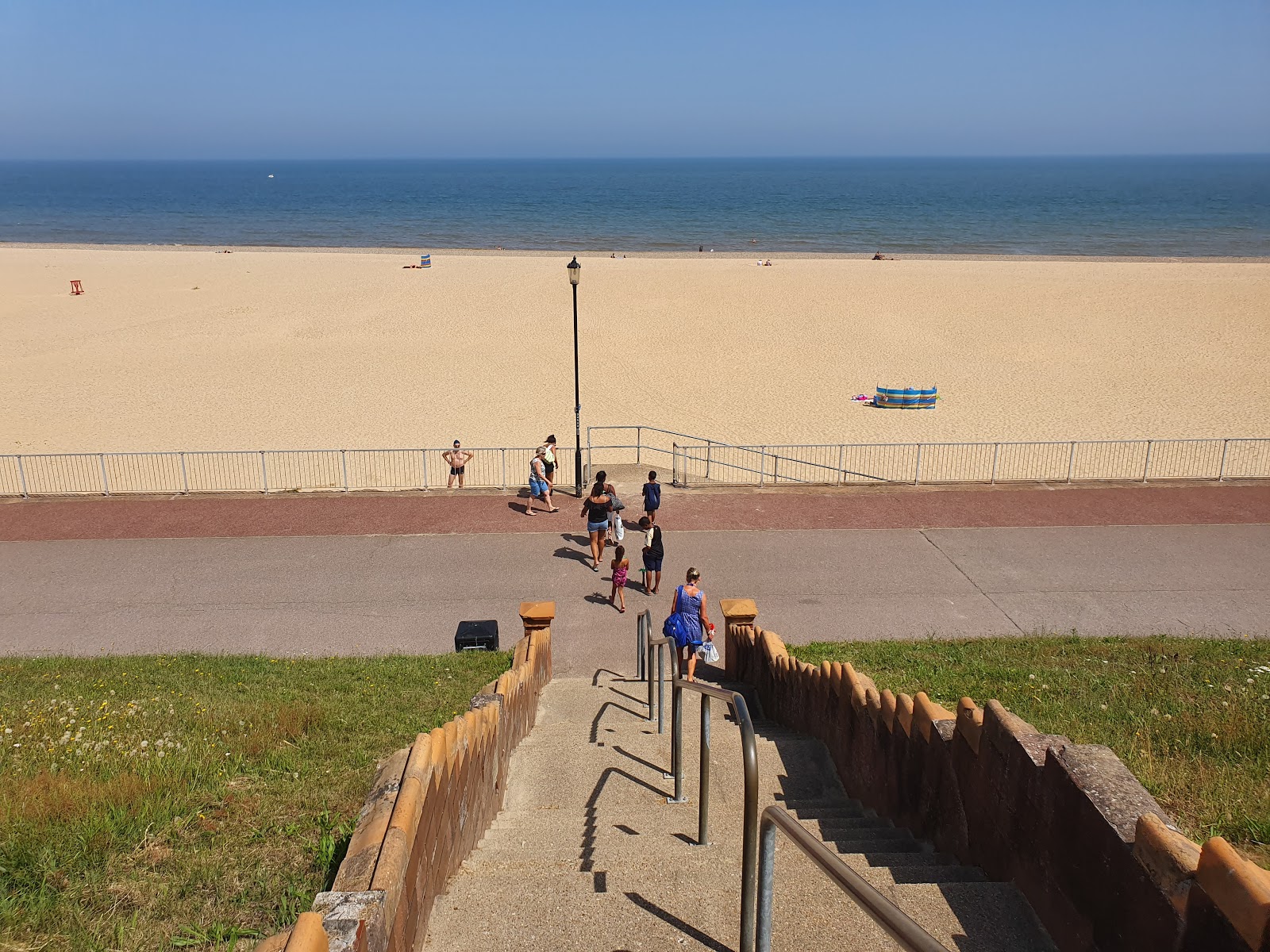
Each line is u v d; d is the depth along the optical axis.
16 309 50.31
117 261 72.69
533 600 17.09
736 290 53.91
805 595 17.05
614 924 4.62
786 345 41.34
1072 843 4.12
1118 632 15.39
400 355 39.56
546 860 5.82
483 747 6.77
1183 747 7.50
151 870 5.64
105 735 8.47
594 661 14.95
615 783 8.36
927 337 43.00
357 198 197.38
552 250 91.00
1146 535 19.53
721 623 16.64
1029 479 22.89
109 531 19.84
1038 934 4.37
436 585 17.58
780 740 9.46
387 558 18.69
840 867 3.40
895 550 18.89
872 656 13.47
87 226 124.38
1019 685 10.93
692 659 13.45
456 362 38.38
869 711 7.46
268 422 30.91
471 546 19.28
